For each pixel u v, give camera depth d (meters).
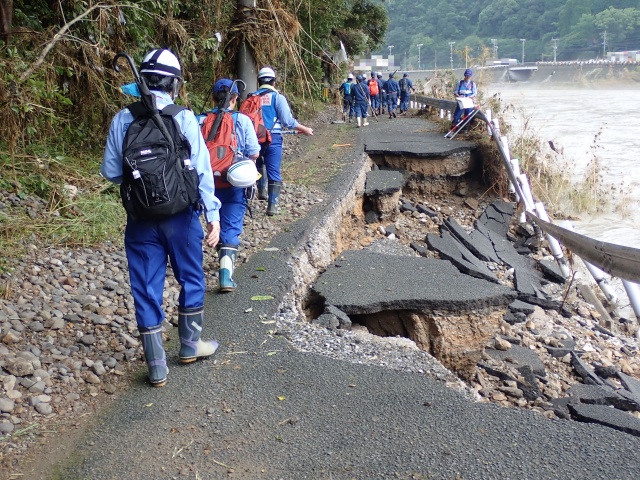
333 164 12.93
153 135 3.95
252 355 4.82
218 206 4.27
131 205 4.01
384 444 3.67
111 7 8.71
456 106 16.02
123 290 5.98
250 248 7.43
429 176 13.86
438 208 13.39
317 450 3.63
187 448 3.68
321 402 4.14
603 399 6.18
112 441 3.77
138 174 3.87
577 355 7.40
